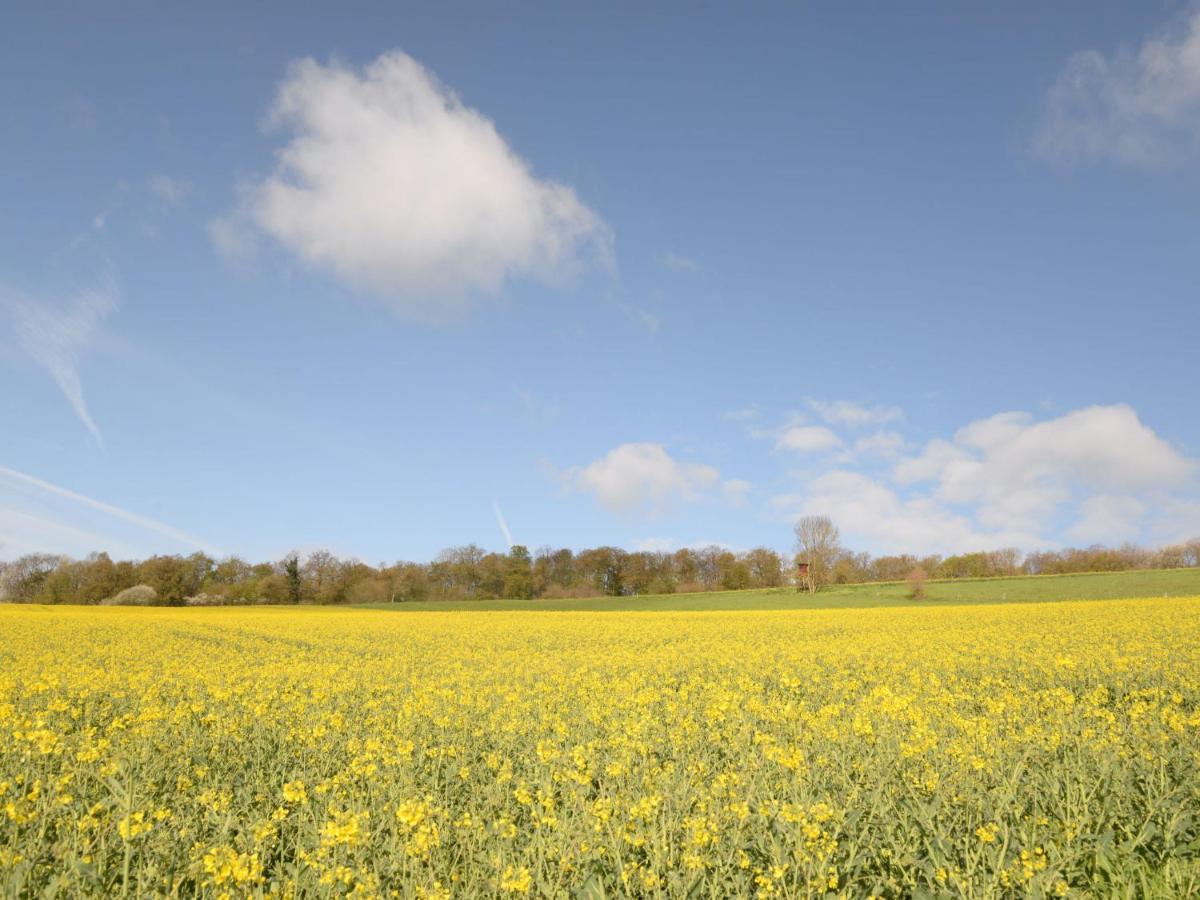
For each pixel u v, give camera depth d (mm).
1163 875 6160
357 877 5992
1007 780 8094
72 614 53031
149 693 15406
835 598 76938
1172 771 8773
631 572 111250
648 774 8500
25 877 5703
